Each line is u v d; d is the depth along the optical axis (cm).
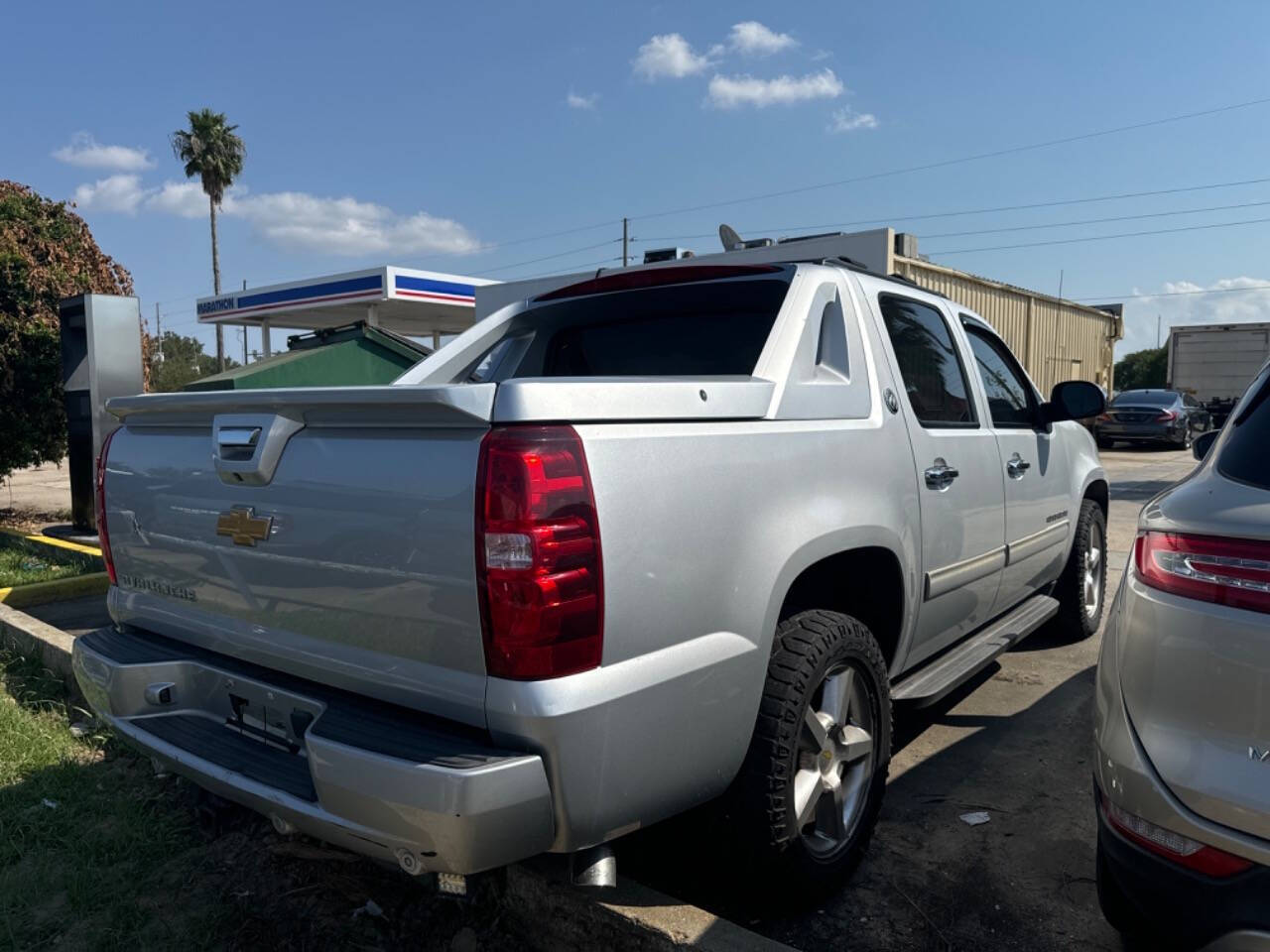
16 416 1055
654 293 366
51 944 277
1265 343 2616
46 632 518
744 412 260
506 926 277
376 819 205
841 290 329
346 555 226
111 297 891
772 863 259
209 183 4725
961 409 389
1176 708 196
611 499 211
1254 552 187
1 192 1155
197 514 266
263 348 3097
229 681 266
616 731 209
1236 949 186
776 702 255
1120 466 1816
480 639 203
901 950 264
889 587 323
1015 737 413
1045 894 290
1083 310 2202
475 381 388
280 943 275
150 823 340
